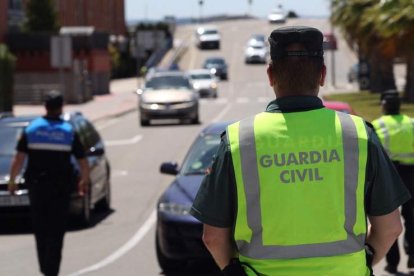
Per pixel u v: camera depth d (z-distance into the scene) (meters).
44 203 9.27
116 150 27.23
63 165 9.32
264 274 3.77
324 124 3.82
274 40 3.88
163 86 36.00
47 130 9.34
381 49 39.94
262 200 3.75
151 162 24.20
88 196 14.30
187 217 9.95
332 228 3.74
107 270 10.84
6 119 15.19
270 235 3.74
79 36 58.97
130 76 83.31
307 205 3.73
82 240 13.09
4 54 40.66
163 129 33.78
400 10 35.34
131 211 16.17
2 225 14.71
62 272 10.72
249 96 57.94
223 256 3.89
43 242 9.30
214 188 3.82
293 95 3.88
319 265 3.74
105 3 87.94
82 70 54.16
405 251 10.07
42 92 52.00
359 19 44.84
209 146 11.44
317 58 3.87
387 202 3.84
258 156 3.77
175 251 10.07
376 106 41.50
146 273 10.58
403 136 9.88
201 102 52.47
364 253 3.83
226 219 3.82
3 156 14.15
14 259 11.70
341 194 3.77
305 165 3.75
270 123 3.83
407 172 9.90
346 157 3.78
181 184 10.55
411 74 41.84
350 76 69.00
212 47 94.25
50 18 60.41
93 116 41.44
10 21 58.88
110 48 75.31
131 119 40.69
